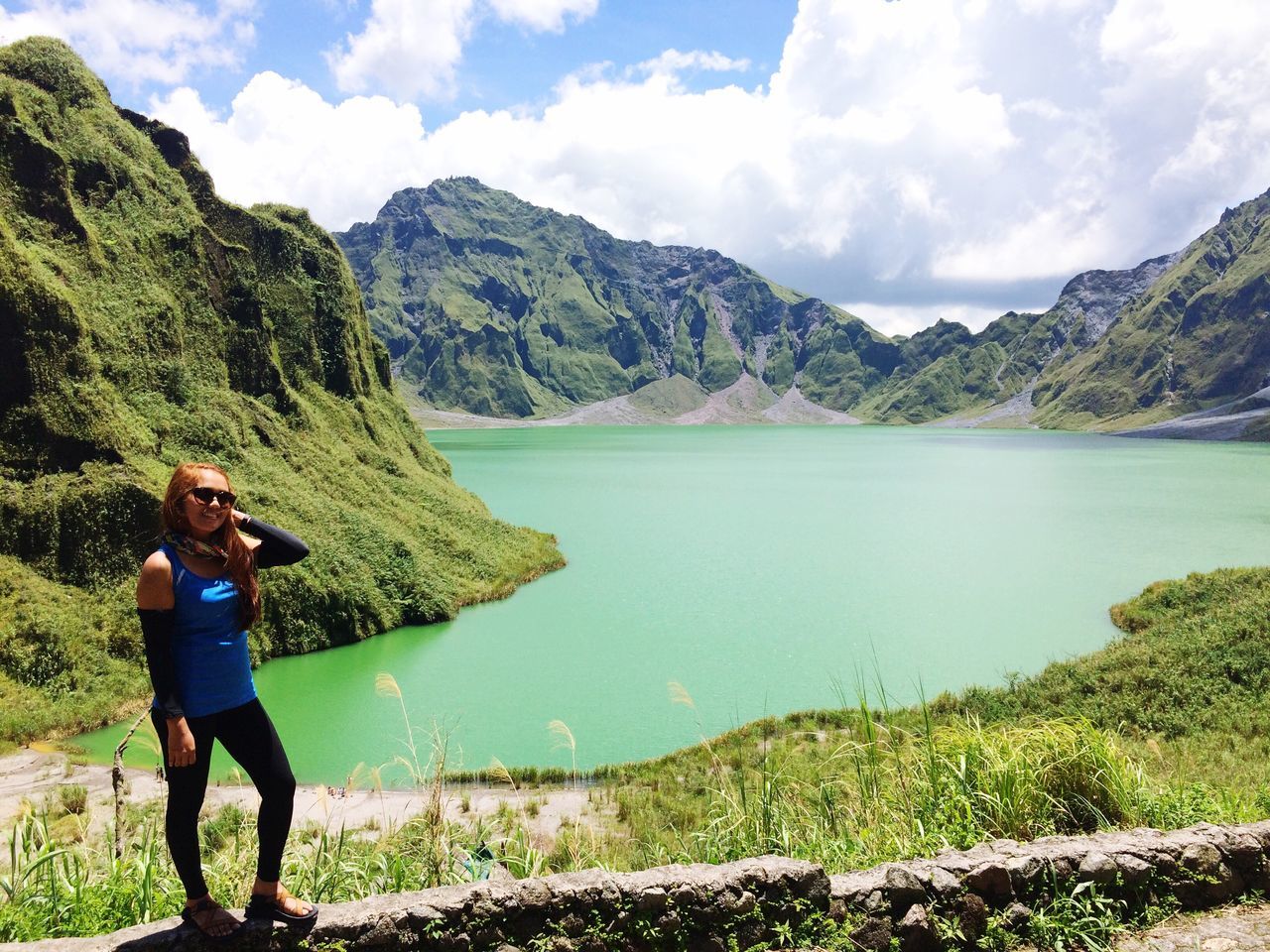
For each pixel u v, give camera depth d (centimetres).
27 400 4366
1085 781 952
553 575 6456
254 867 809
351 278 8788
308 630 4497
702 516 9856
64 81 6900
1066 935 641
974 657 4253
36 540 4044
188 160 7606
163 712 514
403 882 796
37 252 5356
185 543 535
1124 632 4644
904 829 912
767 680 3925
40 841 782
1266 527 8606
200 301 6438
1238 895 702
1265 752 2114
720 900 612
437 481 7869
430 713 3497
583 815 2159
